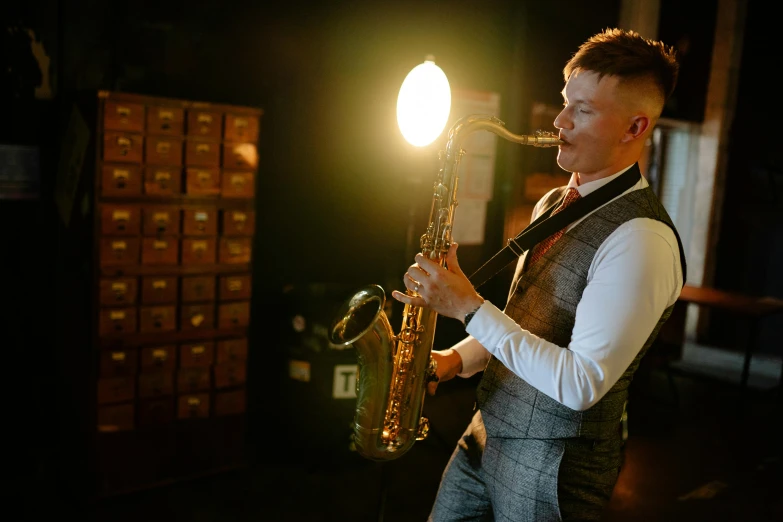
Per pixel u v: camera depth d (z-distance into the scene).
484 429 1.63
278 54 3.59
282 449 3.38
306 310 3.21
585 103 1.38
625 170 1.43
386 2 3.89
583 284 1.40
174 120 2.74
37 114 3.01
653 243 1.32
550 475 1.41
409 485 3.25
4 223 3.01
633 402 4.80
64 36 2.97
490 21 4.31
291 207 3.78
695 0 5.53
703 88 5.84
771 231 6.18
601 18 4.91
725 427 4.41
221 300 2.96
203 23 3.32
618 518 3.12
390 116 4.01
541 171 4.70
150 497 2.92
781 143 6.12
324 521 2.88
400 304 3.99
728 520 3.17
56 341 3.10
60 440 3.08
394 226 4.11
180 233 2.82
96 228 2.63
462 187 4.34
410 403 1.66
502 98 4.46
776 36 6.00
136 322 2.76
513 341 1.33
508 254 1.51
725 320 6.36
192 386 2.96
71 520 2.71
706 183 5.97
